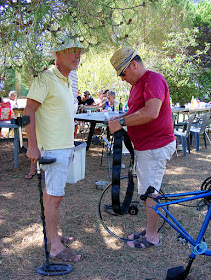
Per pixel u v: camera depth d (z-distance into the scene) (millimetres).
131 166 2738
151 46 12148
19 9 1681
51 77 2262
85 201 3883
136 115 2369
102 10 1802
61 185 2434
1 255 2621
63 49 2092
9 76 1855
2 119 5402
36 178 4828
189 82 12070
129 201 2828
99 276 2346
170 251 2721
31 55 1722
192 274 2373
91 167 5500
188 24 12867
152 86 2344
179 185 4555
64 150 2412
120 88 10461
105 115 5477
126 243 2867
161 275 2363
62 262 2527
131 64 2441
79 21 1840
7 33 1735
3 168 5344
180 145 6977
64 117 2391
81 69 10289
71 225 3207
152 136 2518
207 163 5867
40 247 2762
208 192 2203
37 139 2443
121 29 1924
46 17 1746
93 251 2715
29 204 3777
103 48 2023
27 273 2379
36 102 2258
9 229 3102
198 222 3289
